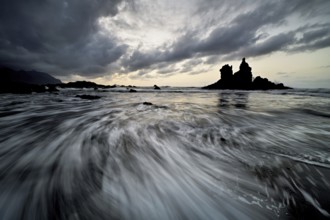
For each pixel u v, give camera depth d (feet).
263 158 12.73
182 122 25.36
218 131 20.52
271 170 10.86
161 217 7.17
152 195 8.52
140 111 36.37
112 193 8.55
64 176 10.01
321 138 18.10
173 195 8.55
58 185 9.11
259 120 28.17
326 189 8.87
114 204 7.79
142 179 9.94
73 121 25.73
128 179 9.89
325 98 74.69
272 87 215.51
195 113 34.37
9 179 9.64
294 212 7.35
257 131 20.94
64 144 15.53
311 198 8.20
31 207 7.57
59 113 33.30
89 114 32.24
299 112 36.63
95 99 67.56
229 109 40.88
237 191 8.77
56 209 7.45
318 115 33.01
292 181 9.58
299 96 88.12
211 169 11.14
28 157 12.66
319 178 9.87
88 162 11.90
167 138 17.54
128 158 12.69
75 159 12.35
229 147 15.15
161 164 11.88
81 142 16.10
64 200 7.97
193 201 8.12
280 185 9.23
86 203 7.81
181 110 38.50
